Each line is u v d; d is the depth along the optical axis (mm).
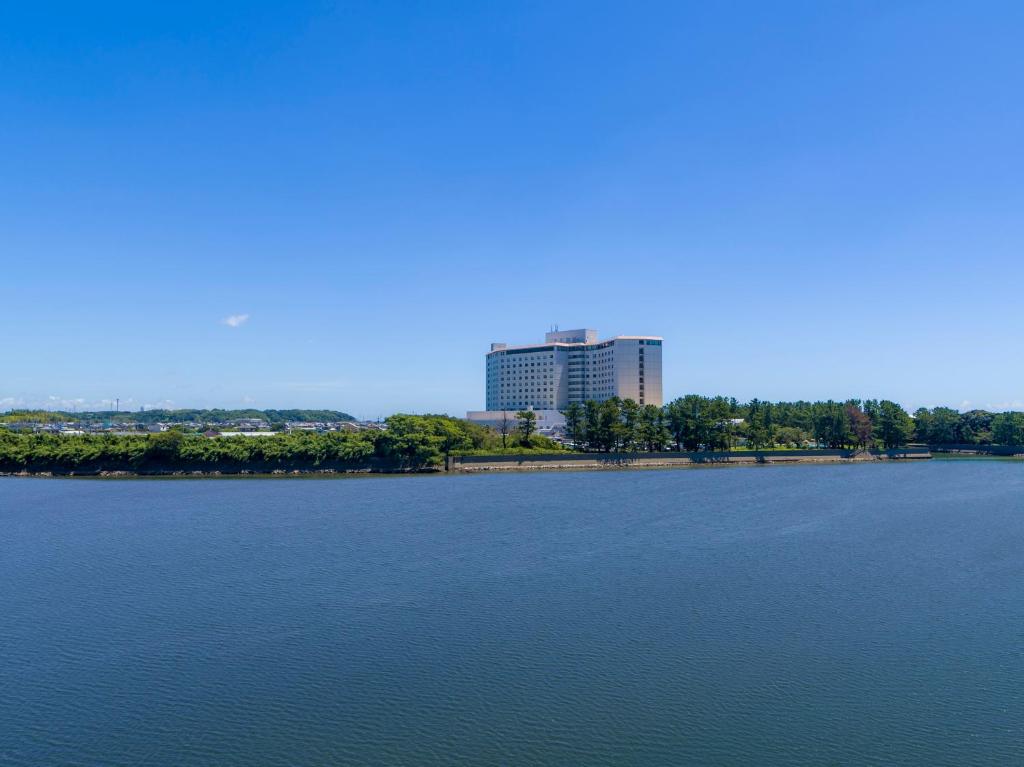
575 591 88438
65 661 67500
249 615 80000
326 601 84938
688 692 60219
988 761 49938
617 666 65375
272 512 152625
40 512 154250
